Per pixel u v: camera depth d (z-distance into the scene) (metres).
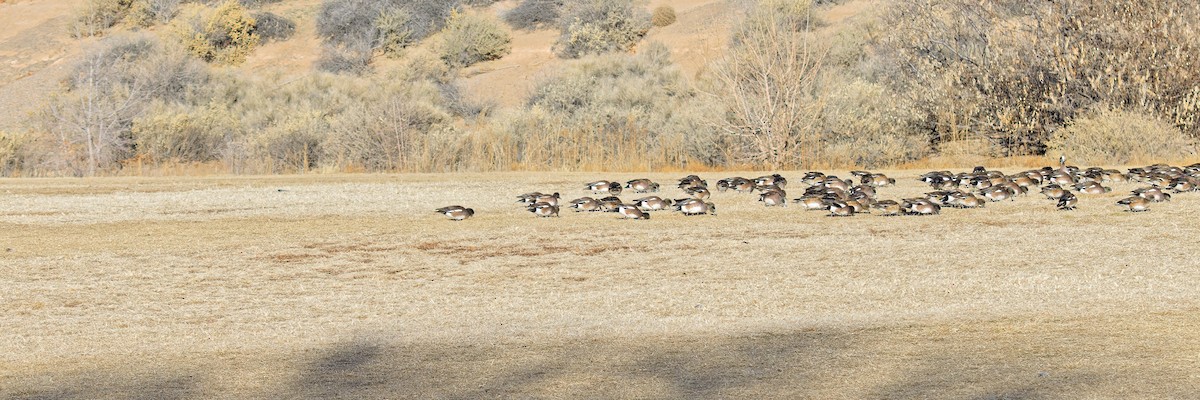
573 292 10.55
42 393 6.91
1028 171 21.03
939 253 12.45
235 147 37.28
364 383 7.02
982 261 11.86
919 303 9.59
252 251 13.33
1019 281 10.57
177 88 48.16
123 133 38.81
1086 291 9.94
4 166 33.56
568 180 23.12
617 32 55.59
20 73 57.19
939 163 28.83
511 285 10.99
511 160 31.50
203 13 60.84
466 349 8.06
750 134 29.80
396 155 32.31
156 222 16.12
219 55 57.66
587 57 51.62
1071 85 30.41
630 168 28.75
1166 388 6.44
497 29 57.28
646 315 9.33
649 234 14.27
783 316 9.14
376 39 58.28
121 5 63.31
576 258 12.56
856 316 9.06
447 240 14.05
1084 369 6.96
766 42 32.12
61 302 10.38
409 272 11.86
